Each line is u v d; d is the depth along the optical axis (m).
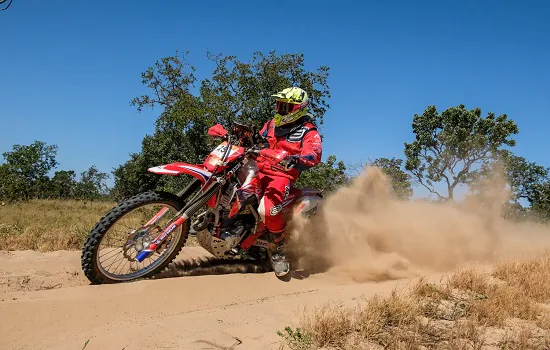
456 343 3.70
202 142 14.29
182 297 4.60
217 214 5.25
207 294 4.75
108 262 5.39
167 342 3.54
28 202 21.80
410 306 4.31
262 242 5.70
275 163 5.01
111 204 27.36
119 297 4.39
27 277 5.03
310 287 5.51
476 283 5.27
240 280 5.21
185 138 14.45
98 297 4.35
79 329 3.81
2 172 36.47
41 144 44.12
